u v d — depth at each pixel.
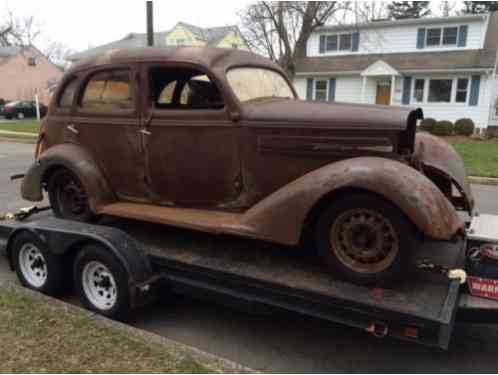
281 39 20.12
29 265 3.81
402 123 2.82
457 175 3.52
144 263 3.29
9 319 3.03
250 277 2.96
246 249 3.49
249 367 2.80
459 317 2.76
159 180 3.60
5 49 41.72
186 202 3.59
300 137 3.05
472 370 2.81
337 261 2.88
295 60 21.70
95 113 3.78
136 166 3.67
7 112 29.38
